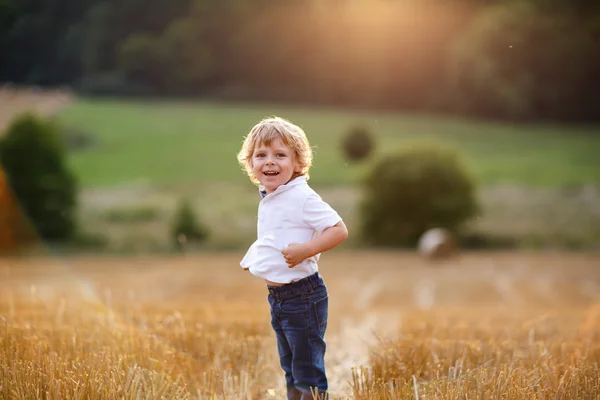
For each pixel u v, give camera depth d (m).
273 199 3.55
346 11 66.75
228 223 29.53
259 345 4.57
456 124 57.91
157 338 4.45
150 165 42.53
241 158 3.76
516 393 3.18
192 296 12.35
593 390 3.28
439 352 4.32
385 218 24.44
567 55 57.34
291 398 3.58
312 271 3.49
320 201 3.51
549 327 5.78
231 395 3.63
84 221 29.22
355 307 11.25
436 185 24.31
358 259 20.47
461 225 25.00
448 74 62.22
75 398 3.06
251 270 3.54
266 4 68.19
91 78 65.25
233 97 67.94
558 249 24.48
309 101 67.75
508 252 23.56
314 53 67.62
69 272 15.25
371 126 56.00
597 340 5.09
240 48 68.69
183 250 25.11
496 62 59.31
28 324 4.61
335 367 4.54
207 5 68.12
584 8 57.72
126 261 19.89
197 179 39.06
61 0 63.12
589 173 39.38
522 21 57.84
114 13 66.56
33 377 3.25
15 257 19.88
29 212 24.89
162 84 68.00
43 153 25.38
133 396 3.13
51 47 62.59
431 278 16.00
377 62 66.06
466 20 63.88
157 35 68.50
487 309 9.83
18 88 57.12
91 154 45.34
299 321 3.46
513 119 59.28
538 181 37.41
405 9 65.25
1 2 60.03
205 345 4.42
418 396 3.30
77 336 4.27
